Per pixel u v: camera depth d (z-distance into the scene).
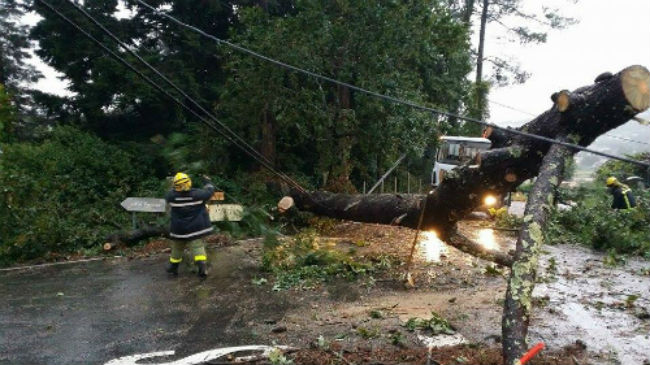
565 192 12.92
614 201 10.60
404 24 11.05
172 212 6.41
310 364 3.63
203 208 6.47
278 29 11.00
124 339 4.27
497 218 12.02
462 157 14.15
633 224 9.28
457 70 17.62
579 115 4.34
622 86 4.14
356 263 6.61
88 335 4.38
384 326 4.48
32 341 4.25
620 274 6.61
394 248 8.16
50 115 14.80
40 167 10.58
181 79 13.45
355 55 11.28
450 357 3.68
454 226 6.16
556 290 5.74
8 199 7.79
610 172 13.59
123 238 8.47
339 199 6.99
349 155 12.16
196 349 4.01
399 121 10.88
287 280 6.12
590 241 8.94
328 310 5.00
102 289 5.94
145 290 5.86
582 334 4.30
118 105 13.73
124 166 11.92
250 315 4.87
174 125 14.05
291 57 10.67
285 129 12.27
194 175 10.88
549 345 4.05
